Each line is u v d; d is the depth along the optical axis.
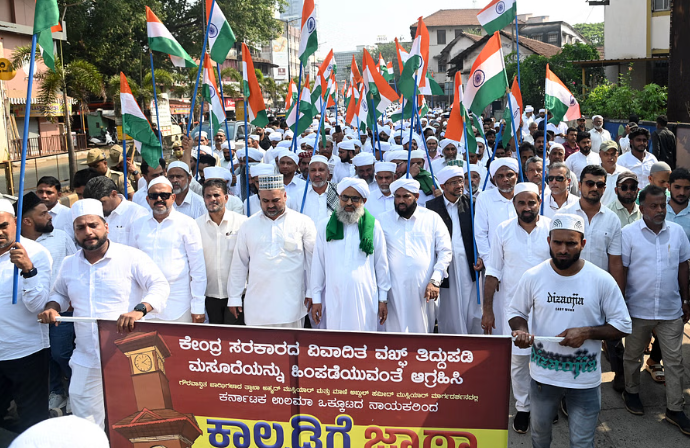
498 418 3.70
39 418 4.77
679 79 12.31
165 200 5.04
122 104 6.40
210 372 3.87
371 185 7.42
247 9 33.41
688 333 6.61
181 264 5.16
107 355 3.97
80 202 4.35
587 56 27.66
